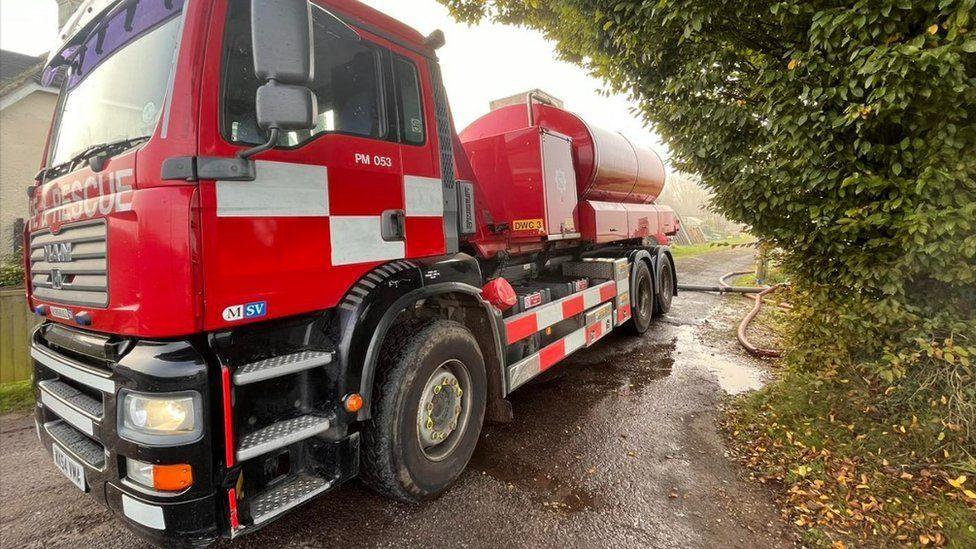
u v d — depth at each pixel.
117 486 1.78
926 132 2.88
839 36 2.82
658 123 4.10
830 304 3.46
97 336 1.97
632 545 2.27
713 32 3.56
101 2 2.34
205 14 1.82
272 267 1.96
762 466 2.98
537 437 3.44
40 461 3.23
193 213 1.71
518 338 3.45
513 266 4.58
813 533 2.34
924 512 2.46
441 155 3.00
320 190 2.17
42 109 10.45
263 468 2.00
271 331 2.06
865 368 3.37
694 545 2.27
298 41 1.71
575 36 5.84
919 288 3.16
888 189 3.05
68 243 2.08
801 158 3.14
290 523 2.44
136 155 1.71
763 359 5.31
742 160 3.50
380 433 2.37
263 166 1.93
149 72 1.97
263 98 1.68
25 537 2.37
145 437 1.66
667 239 8.02
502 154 4.22
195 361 1.71
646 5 3.56
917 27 2.79
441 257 2.91
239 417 1.90
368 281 2.36
